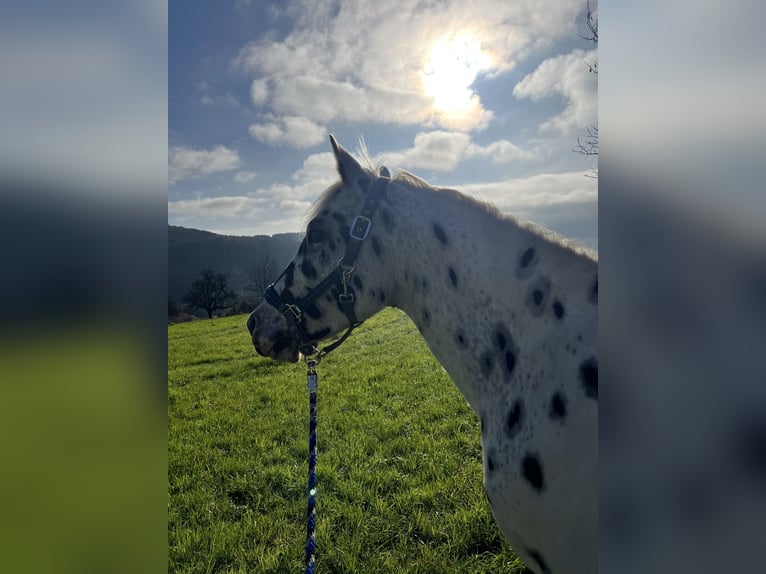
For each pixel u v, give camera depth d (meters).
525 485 1.51
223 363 11.70
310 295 2.17
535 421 1.51
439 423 5.70
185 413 7.09
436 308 1.93
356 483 4.12
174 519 3.74
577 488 1.39
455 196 1.96
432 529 3.23
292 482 4.29
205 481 4.50
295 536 3.39
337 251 2.12
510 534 1.64
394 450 4.94
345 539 3.26
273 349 2.33
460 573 2.80
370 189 2.08
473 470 4.24
